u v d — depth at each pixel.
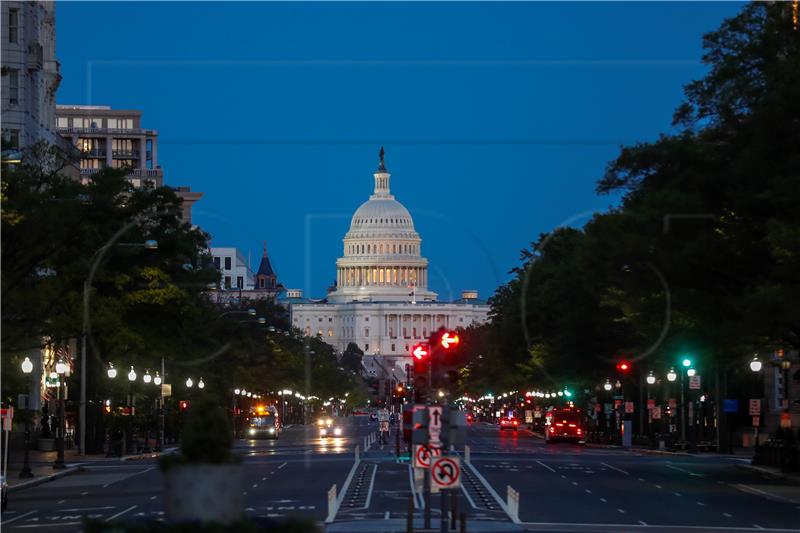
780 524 72.06
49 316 122.81
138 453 163.25
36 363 172.88
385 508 79.69
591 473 115.38
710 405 185.88
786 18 107.31
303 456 149.75
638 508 80.88
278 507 80.44
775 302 96.31
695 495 92.12
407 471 116.75
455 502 62.59
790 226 95.19
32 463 140.62
